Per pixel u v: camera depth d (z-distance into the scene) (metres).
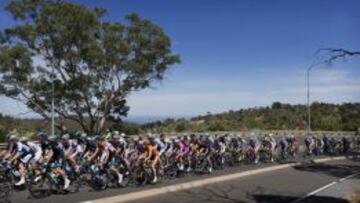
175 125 60.62
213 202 17.20
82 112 45.84
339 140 49.16
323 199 19.00
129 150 21.02
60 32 42.78
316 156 43.19
